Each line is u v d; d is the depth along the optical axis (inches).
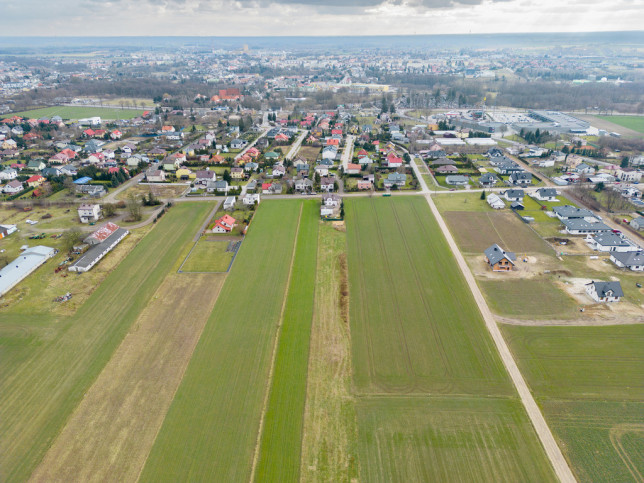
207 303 2970.0
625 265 3393.2
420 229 4143.7
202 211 4638.3
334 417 2069.4
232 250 3732.8
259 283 3213.6
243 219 4392.2
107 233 3912.4
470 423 2033.7
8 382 2284.7
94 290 3132.4
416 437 1963.6
